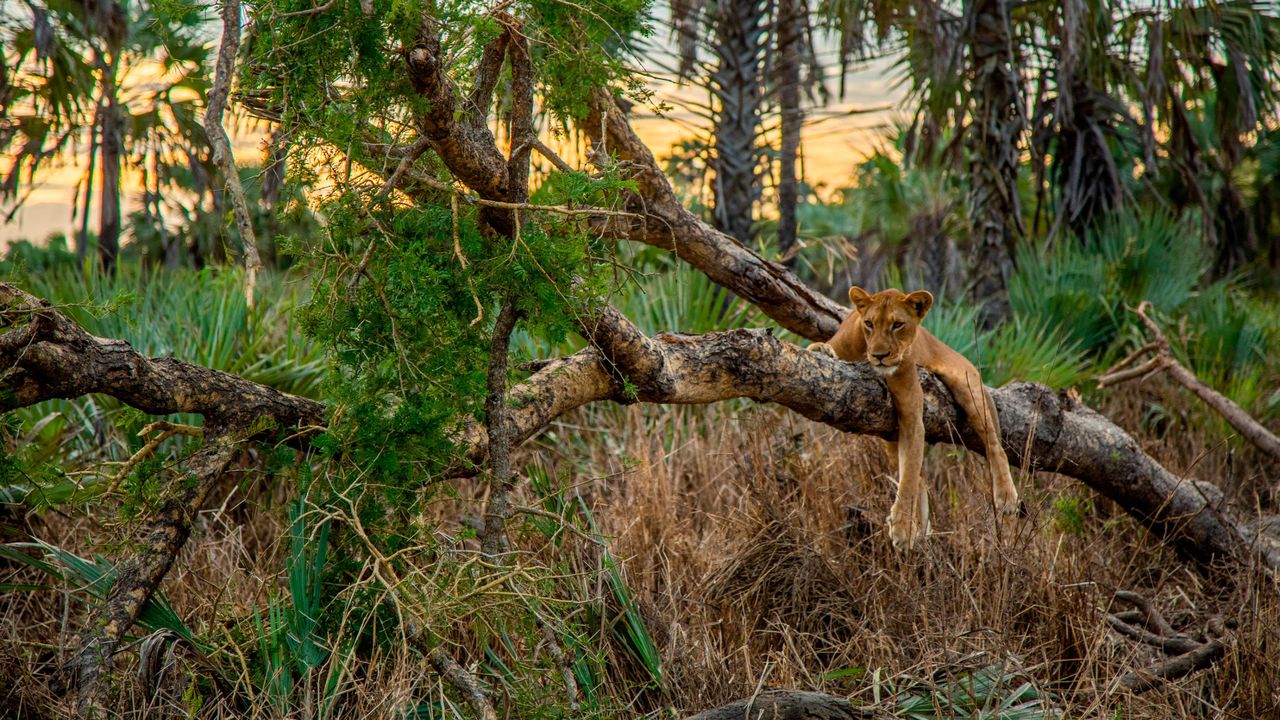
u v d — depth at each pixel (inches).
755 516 170.4
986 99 354.3
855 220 610.5
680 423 231.3
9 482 120.0
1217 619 152.8
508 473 123.3
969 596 142.0
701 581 160.9
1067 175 402.6
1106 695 123.9
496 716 106.9
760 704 114.0
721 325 263.1
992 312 356.8
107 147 388.5
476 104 116.7
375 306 116.3
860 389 159.0
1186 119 398.0
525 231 118.6
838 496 187.3
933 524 176.1
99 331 218.8
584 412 249.3
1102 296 330.0
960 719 122.6
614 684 132.9
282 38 103.5
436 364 116.8
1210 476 238.5
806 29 312.3
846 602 155.7
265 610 132.5
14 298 108.9
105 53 371.6
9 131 379.9
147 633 129.4
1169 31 381.4
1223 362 302.5
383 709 108.3
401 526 120.2
